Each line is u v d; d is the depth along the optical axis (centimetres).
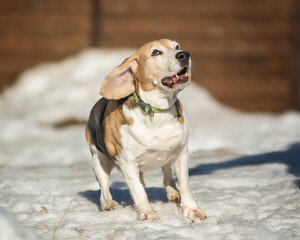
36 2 2017
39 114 1752
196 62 1994
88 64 1967
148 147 575
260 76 2000
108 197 637
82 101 1820
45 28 2022
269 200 656
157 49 571
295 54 1977
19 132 1480
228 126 1550
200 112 1802
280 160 885
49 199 682
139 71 581
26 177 852
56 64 2033
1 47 2022
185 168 599
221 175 799
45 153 1178
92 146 662
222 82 1997
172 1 1992
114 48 2022
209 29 1994
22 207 631
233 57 2000
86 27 2019
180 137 579
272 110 2002
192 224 557
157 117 571
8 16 2020
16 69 2030
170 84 560
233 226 545
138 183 588
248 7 1992
